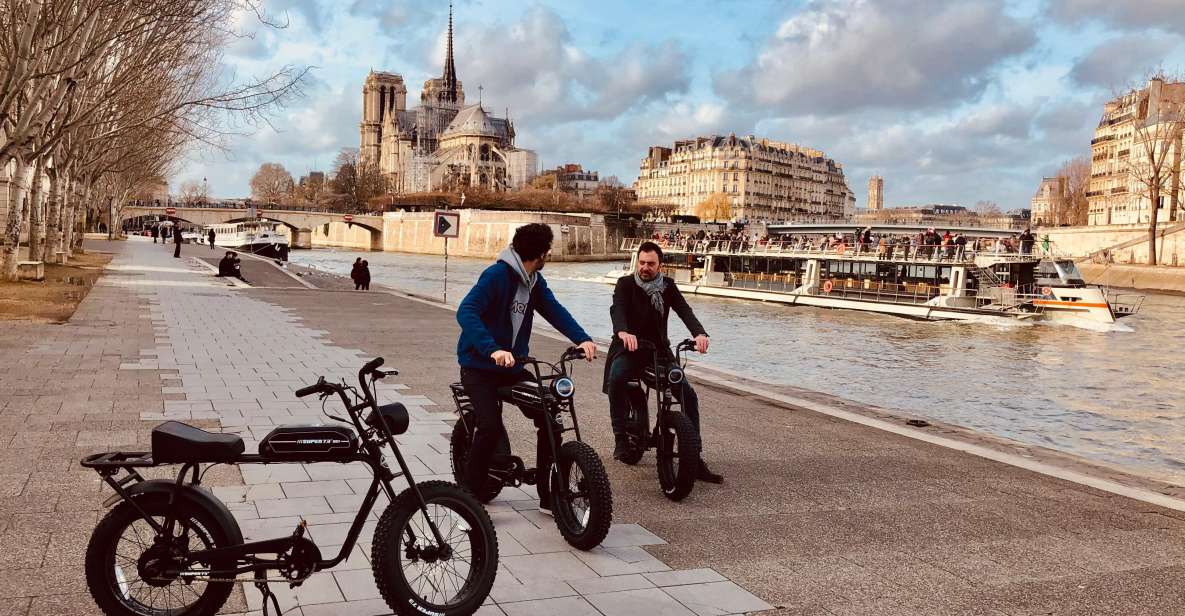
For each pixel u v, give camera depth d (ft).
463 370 22.65
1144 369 121.90
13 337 57.41
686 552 21.81
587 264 425.69
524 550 21.38
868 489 28.27
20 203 99.25
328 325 76.07
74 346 54.44
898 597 19.42
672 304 28.73
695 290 229.66
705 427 37.14
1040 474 30.89
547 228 22.36
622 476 28.89
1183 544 23.67
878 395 100.01
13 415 33.47
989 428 83.71
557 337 73.00
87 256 178.91
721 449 33.27
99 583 15.15
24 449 28.32
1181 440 79.15
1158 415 90.94
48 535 20.57
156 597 15.52
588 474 21.08
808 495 27.37
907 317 183.42
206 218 485.56
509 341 22.34
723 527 23.94
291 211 523.70
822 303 200.34
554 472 22.15
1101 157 469.57
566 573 20.01
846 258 198.49
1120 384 109.60
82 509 22.50
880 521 24.93
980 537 23.79
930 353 134.41
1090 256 346.13
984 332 160.86
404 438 32.37
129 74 102.27
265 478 26.11
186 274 146.41
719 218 653.71
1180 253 312.91
